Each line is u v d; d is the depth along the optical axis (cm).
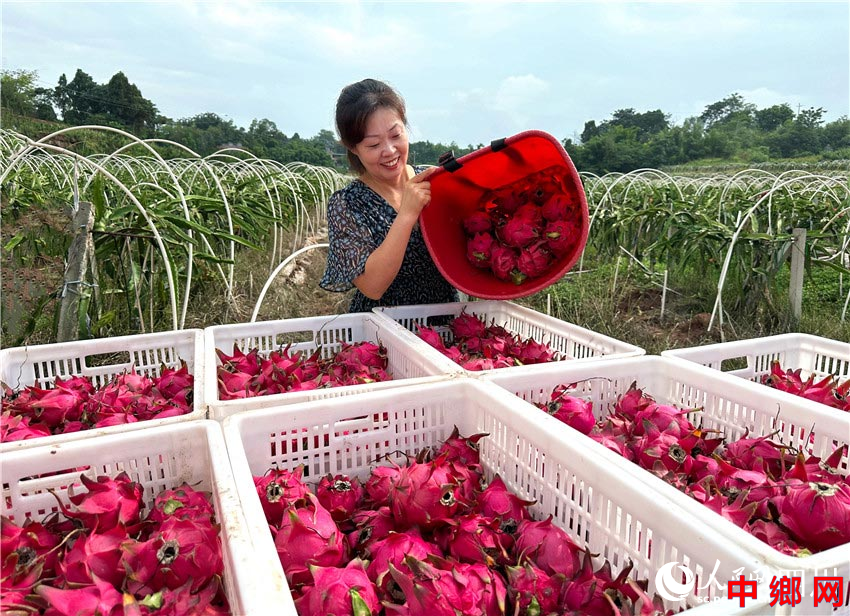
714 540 93
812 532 117
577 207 226
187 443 138
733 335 509
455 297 312
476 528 125
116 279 410
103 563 108
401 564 112
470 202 254
